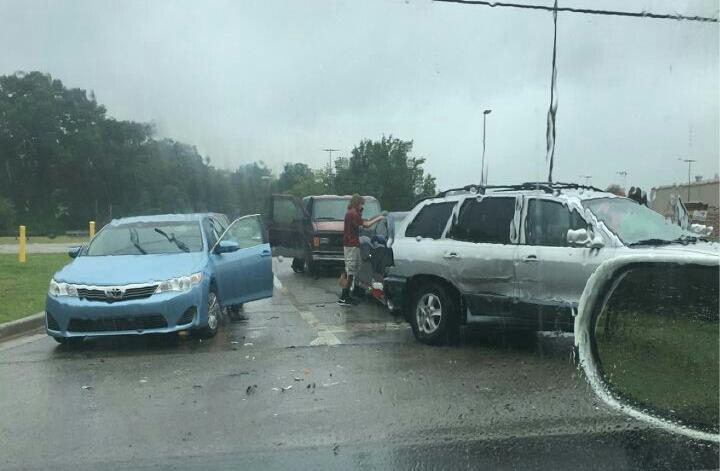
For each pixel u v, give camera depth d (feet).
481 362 21.97
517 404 17.17
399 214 34.19
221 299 28.35
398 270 25.99
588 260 20.33
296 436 15.07
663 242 20.65
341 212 54.34
